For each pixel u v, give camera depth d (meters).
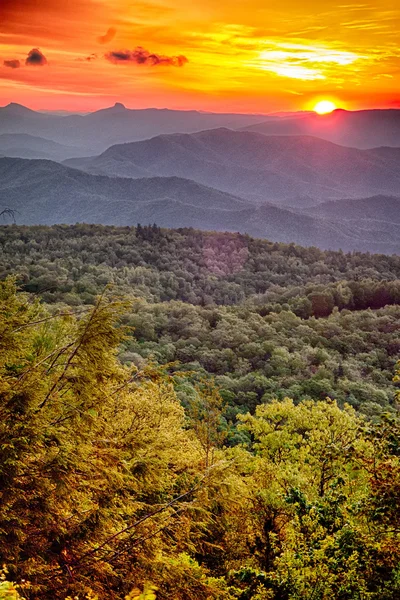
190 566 8.31
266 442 18.05
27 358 7.73
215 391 12.84
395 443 8.46
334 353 78.88
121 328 7.93
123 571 7.38
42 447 6.77
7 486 6.23
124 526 7.84
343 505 10.90
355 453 9.11
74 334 7.81
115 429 9.54
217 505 9.12
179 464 10.53
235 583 12.41
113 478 7.39
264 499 13.11
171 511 8.40
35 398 6.74
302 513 11.02
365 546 8.44
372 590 8.20
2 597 5.36
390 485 8.12
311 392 57.91
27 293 8.56
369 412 48.16
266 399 53.91
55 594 6.59
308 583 8.76
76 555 7.05
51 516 6.88
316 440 17.47
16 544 6.43
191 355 72.50
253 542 14.02
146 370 9.50
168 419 12.39
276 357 69.56
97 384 7.66
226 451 16.98
